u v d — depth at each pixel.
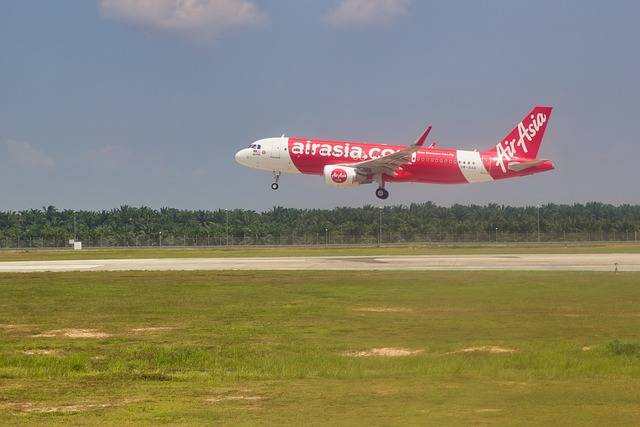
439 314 61.44
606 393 34.75
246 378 39.56
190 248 198.88
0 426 29.77
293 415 31.22
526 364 42.22
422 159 136.38
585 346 47.72
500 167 139.50
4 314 63.41
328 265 109.06
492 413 31.08
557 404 32.59
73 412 32.19
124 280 88.88
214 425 29.77
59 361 44.09
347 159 134.00
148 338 52.44
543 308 64.12
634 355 44.12
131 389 36.97
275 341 50.81
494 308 64.31
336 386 37.09
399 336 51.94
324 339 51.25
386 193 137.25
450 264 108.75
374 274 93.50
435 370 40.69
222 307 66.62
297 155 134.75
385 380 38.47
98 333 54.59
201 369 42.62
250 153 135.75
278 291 77.38
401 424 29.47
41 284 85.06
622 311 62.28
